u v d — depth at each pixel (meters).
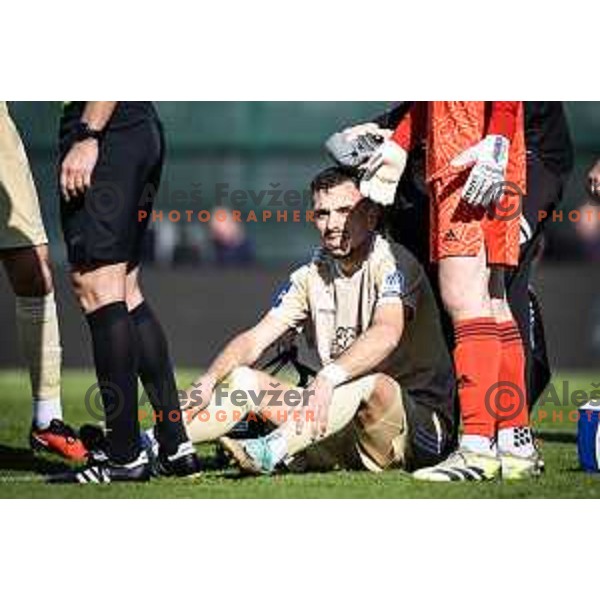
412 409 19.34
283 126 56.56
